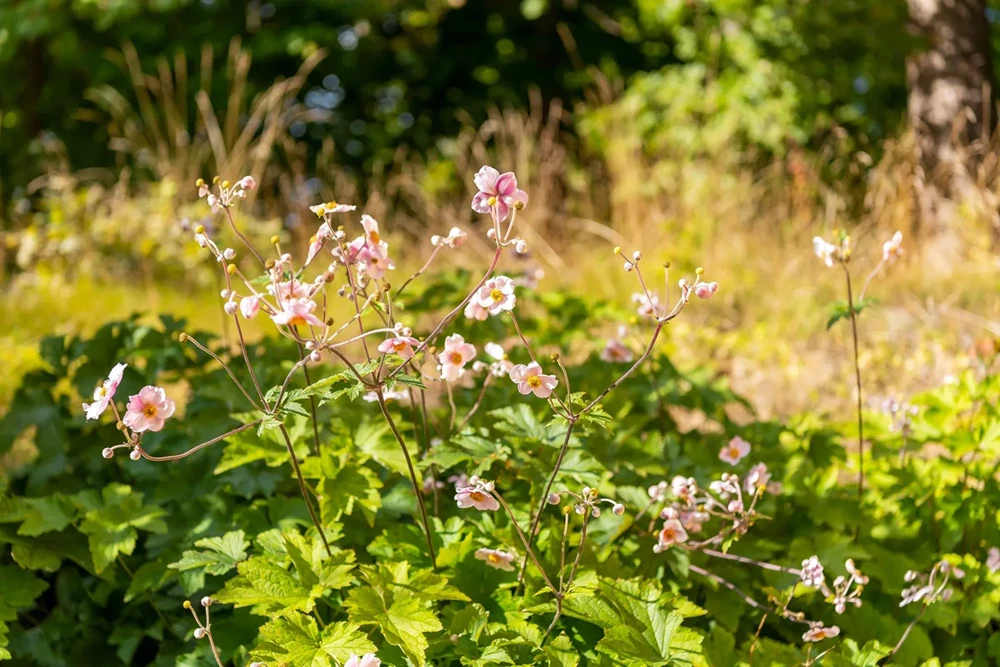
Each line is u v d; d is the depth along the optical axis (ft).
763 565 7.65
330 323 5.95
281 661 5.96
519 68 43.04
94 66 37.09
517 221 23.36
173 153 28.53
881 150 26.07
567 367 10.20
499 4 42.24
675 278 19.34
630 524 7.73
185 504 8.20
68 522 7.74
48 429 9.18
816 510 8.50
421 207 28.84
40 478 8.96
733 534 7.98
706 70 34.35
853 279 18.57
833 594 7.42
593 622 6.64
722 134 29.99
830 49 31.32
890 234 20.18
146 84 35.78
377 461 7.97
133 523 7.68
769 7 31.09
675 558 7.61
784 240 21.35
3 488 8.21
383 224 25.25
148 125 32.83
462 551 7.31
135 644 7.75
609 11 42.32
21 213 25.18
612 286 19.57
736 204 22.86
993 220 19.30
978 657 7.79
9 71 38.19
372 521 7.45
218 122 35.45
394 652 6.53
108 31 37.91
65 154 36.78
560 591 6.55
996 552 7.96
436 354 6.40
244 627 7.43
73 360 9.63
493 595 7.13
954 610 7.64
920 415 9.29
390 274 17.76
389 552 7.43
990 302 16.56
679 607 6.79
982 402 9.31
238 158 25.18
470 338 10.33
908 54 25.91
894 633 7.63
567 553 7.38
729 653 6.79
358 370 5.96
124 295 20.39
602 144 29.17
